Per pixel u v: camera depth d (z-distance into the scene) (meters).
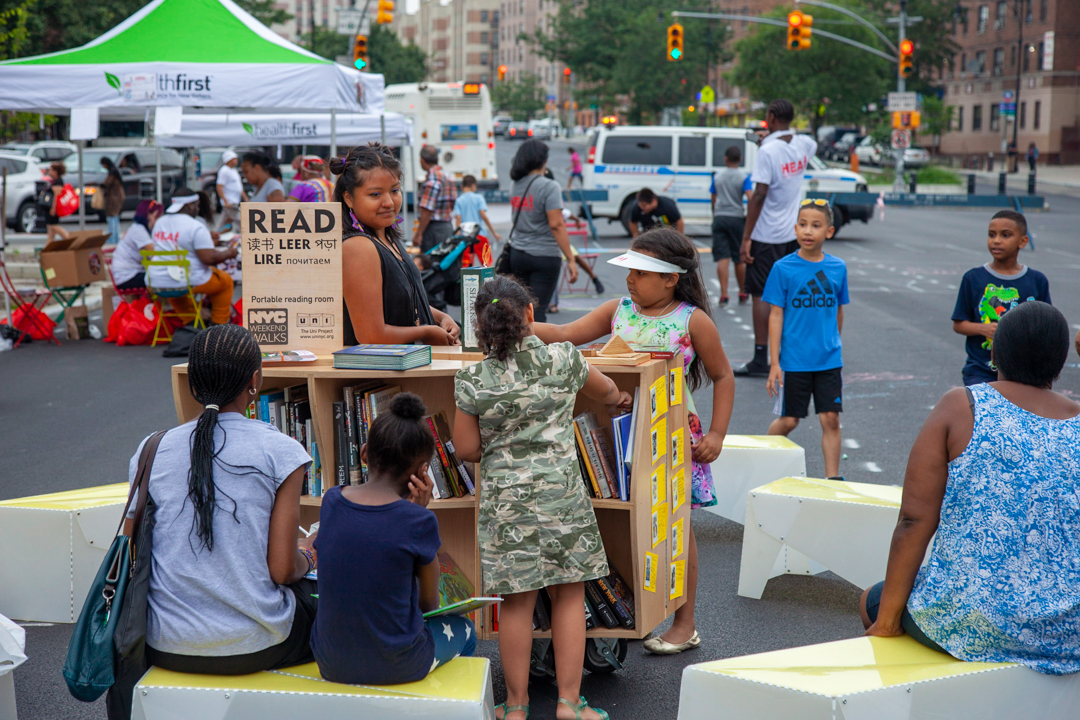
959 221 27.94
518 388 3.18
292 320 3.85
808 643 4.16
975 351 5.34
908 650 2.95
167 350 10.80
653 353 3.67
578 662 3.34
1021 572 2.80
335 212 3.84
